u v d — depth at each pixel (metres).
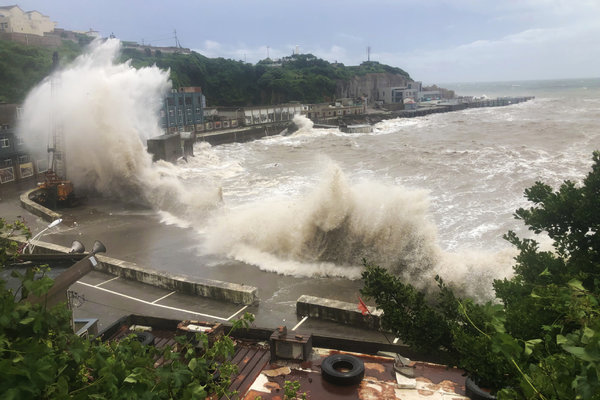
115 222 27.62
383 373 7.80
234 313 14.46
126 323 10.39
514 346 4.06
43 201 32.22
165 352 5.35
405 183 36.19
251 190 35.34
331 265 19.27
